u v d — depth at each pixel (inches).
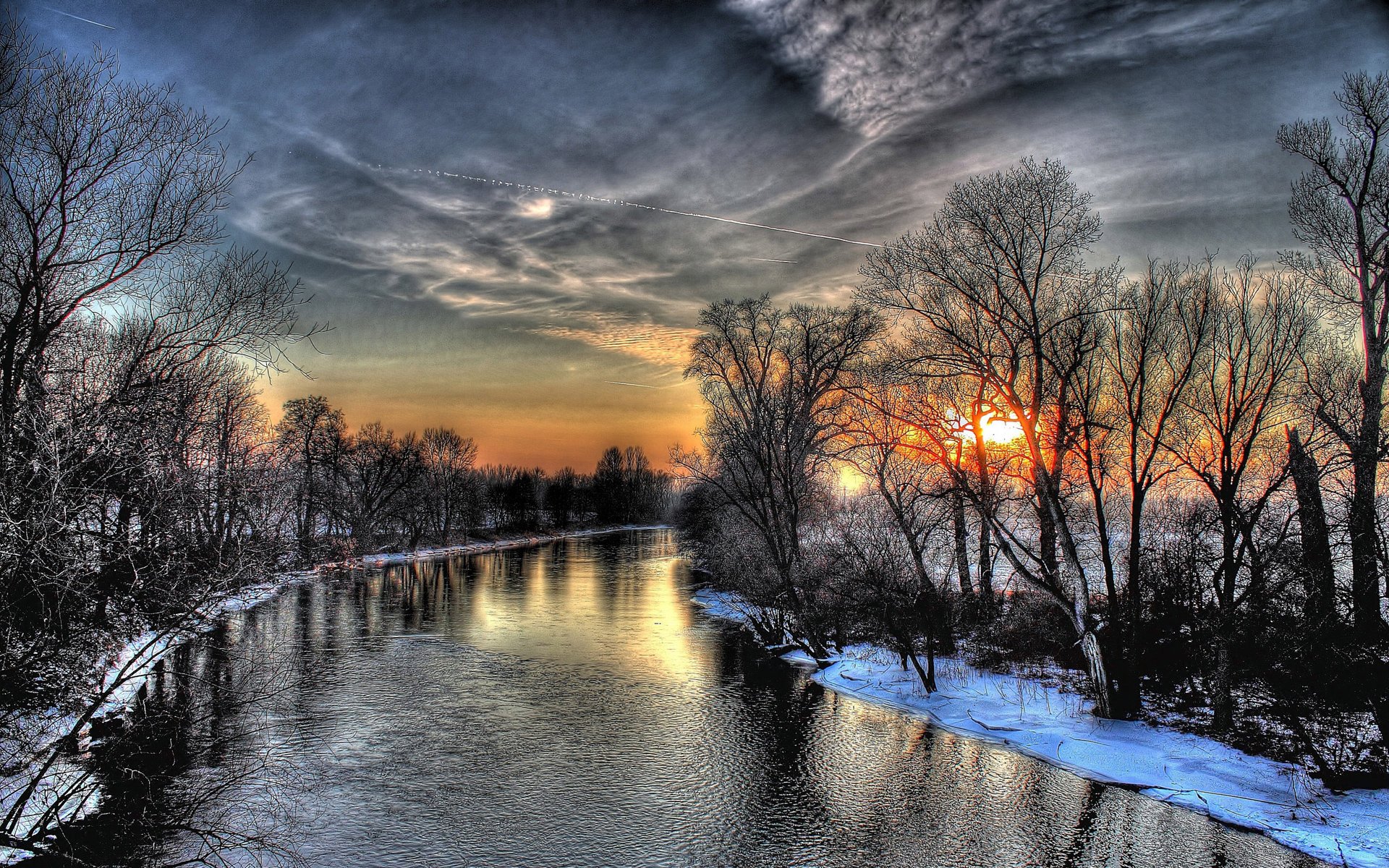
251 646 1278.3
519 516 5378.9
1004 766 757.3
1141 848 580.7
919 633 1138.0
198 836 586.6
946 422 968.3
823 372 1406.3
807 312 1411.2
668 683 1090.1
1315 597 741.3
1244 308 805.2
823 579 1277.1
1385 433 769.6
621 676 1125.1
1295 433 784.3
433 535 4052.7
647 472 7440.9
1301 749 711.7
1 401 572.7
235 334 765.3
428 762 764.0
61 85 713.6
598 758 780.0
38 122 700.7
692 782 719.1
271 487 870.4
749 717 926.4
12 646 489.4
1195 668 925.8
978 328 935.0
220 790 594.9
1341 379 914.1
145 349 699.4
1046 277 928.9
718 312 1429.6
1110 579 868.0
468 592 2107.5
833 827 623.2
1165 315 858.1
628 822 633.0
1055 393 928.3
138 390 649.6
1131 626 856.3
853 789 702.5
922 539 1232.8
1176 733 787.4
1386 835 565.0
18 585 490.0
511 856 572.7
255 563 641.6
